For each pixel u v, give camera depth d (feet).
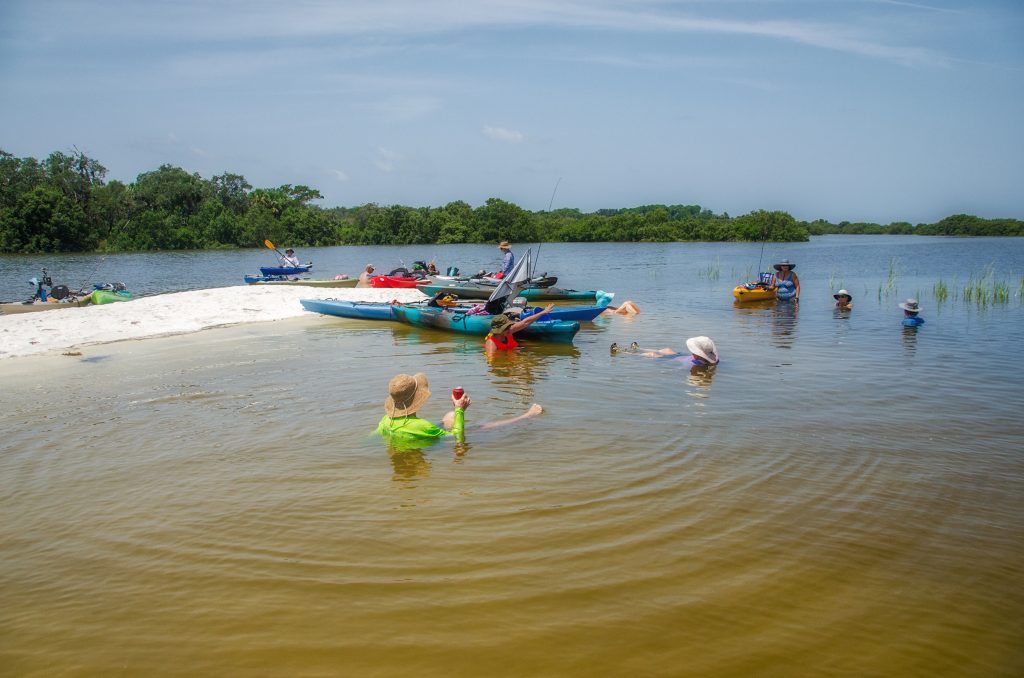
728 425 28.37
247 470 23.82
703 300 77.30
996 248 211.20
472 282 79.77
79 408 32.19
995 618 14.92
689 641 14.05
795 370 39.01
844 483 22.22
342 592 15.88
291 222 284.20
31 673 13.25
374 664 13.32
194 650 13.87
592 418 29.50
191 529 19.36
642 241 306.55
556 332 48.39
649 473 23.06
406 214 305.94
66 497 21.86
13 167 256.93
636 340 50.47
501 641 14.01
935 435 27.04
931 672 13.20
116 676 13.14
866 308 67.41
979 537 18.56
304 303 64.69
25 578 16.92
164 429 28.71
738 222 303.27
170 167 291.17
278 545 18.29
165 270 142.00
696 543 18.16
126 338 52.11
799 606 15.33
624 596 15.69
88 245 246.68
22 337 51.60
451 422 27.81
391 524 19.39
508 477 22.79
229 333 54.75
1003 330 52.60
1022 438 26.63
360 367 41.14
